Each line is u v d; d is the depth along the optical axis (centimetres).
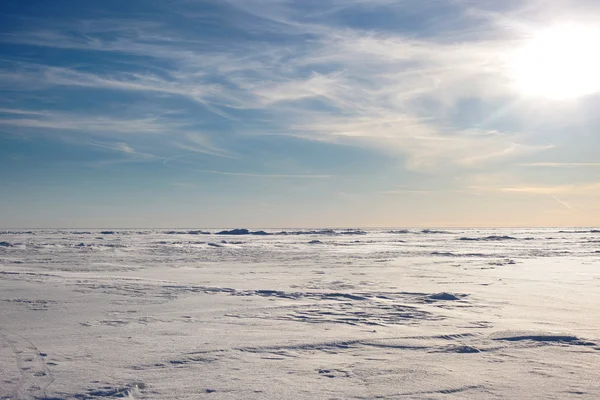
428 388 476
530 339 688
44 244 4425
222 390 468
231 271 1900
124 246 4184
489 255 2950
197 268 2048
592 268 1952
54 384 486
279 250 3641
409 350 634
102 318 866
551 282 1452
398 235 8662
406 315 899
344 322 832
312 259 2652
